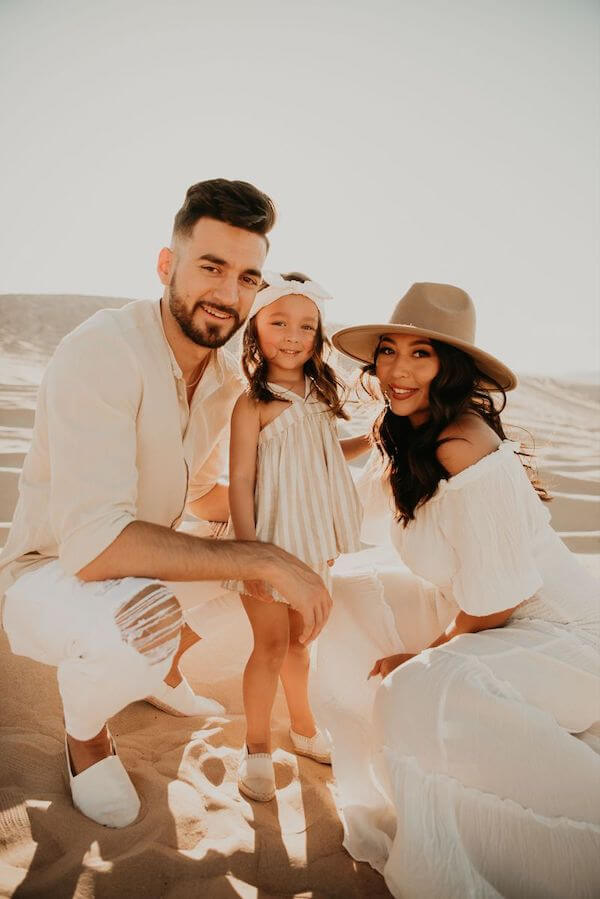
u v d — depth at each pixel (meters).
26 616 2.19
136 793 2.19
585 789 2.00
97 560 2.12
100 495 2.14
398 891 1.94
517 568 2.29
